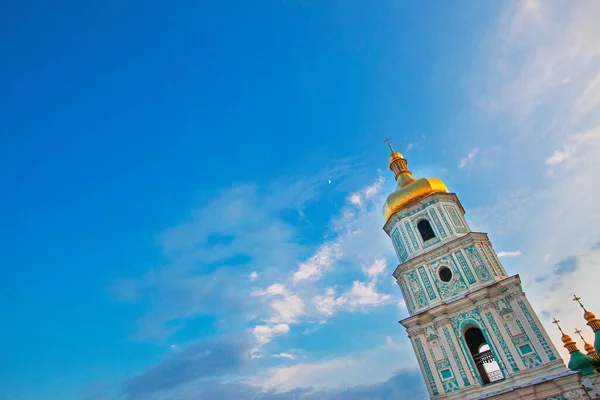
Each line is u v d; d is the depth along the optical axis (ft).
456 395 125.39
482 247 143.64
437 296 141.49
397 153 191.72
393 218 164.14
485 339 129.39
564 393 109.70
